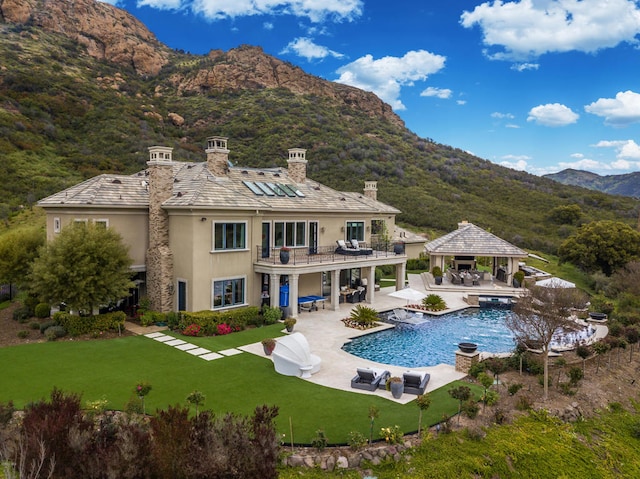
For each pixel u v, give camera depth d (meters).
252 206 25.56
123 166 60.50
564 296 16.22
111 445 8.75
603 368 19.73
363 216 35.41
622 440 14.91
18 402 13.86
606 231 46.12
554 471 12.49
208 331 22.31
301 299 28.41
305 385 16.03
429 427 12.98
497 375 17.03
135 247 25.17
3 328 22.91
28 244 26.33
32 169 53.44
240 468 8.26
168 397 14.64
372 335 24.06
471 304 32.16
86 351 19.22
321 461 11.20
